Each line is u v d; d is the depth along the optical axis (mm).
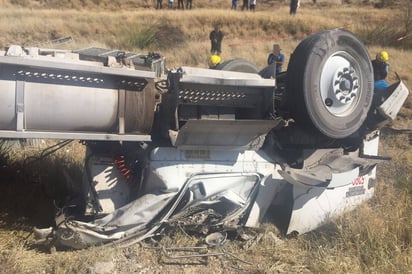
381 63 6844
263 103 4719
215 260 4316
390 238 4496
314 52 4613
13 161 5957
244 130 4477
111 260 4148
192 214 4551
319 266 4172
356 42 4875
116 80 4125
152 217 4410
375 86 6633
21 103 3799
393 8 30953
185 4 35156
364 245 4418
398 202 5312
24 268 3959
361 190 5535
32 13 23719
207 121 4172
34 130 3926
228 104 4660
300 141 5031
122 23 21547
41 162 5930
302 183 4590
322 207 5004
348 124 4914
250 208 4766
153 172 4387
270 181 4832
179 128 4469
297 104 4688
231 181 4668
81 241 4191
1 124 3812
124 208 4332
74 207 4738
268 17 23953
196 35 21484
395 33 19609
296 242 4734
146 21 22047
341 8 32875
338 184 4734
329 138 5055
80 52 4734
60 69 3857
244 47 17969
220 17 23438
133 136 4242
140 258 4242
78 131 4094
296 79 4645
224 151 4656
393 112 5355
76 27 20016
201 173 4543
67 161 6176
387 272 4039
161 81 4676
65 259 4082
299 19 23859
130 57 4809
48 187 5512
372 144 5699
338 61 4836
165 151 4469
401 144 7895
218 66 5859
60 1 34781
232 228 4594
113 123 4172
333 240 4684
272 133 4910
